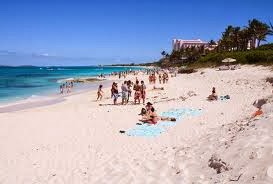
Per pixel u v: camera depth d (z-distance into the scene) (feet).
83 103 90.22
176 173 26.09
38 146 40.47
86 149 37.81
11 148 39.93
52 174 29.81
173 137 40.93
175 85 135.33
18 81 224.74
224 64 223.30
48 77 292.61
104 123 53.67
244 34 289.53
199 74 188.55
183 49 454.81
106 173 28.86
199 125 46.24
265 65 165.48
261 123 28.63
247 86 96.17
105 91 128.16
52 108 81.30
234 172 22.06
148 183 25.26
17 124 55.01
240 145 25.09
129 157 33.12
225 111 55.11
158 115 57.11
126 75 274.98
